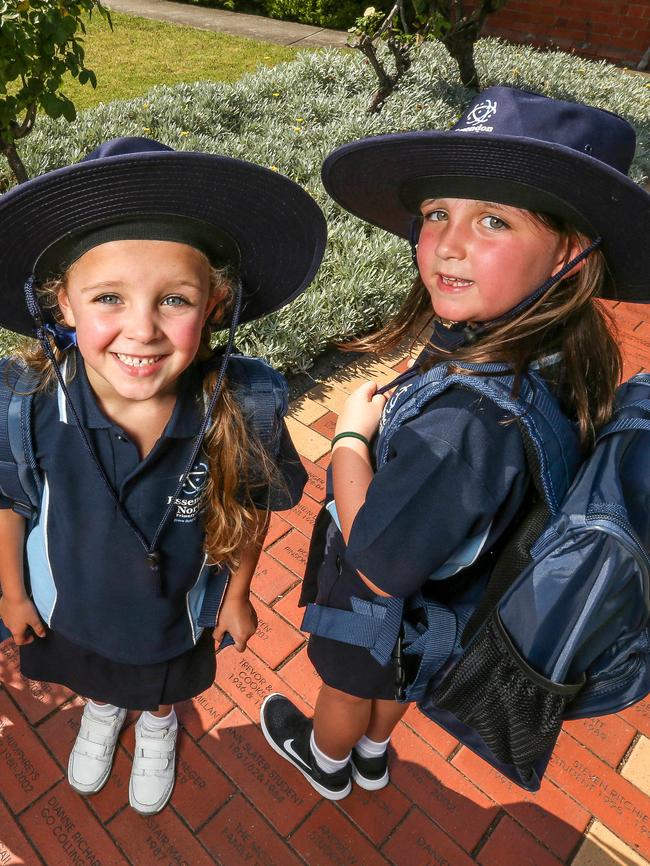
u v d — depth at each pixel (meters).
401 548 1.09
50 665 1.74
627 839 2.08
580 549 1.07
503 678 1.17
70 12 3.28
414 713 2.31
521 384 1.07
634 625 1.17
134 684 1.67
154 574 1.42
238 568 1.60
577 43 11.14
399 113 6.70
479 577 1.31
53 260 1.10
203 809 2.06
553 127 1.01
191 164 0.99
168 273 1.08
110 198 1.01
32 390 1.26
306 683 2.39
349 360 3.85
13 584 1.57
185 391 1.31
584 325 1.14
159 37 10.05
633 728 2.33
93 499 1.33
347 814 2.08
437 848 2.03
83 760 2.05
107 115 6.09
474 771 2.19
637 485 1.13
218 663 2.41
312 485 3.10
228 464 1.35
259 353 3.50
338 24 11.30
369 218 1.41
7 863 1.93
